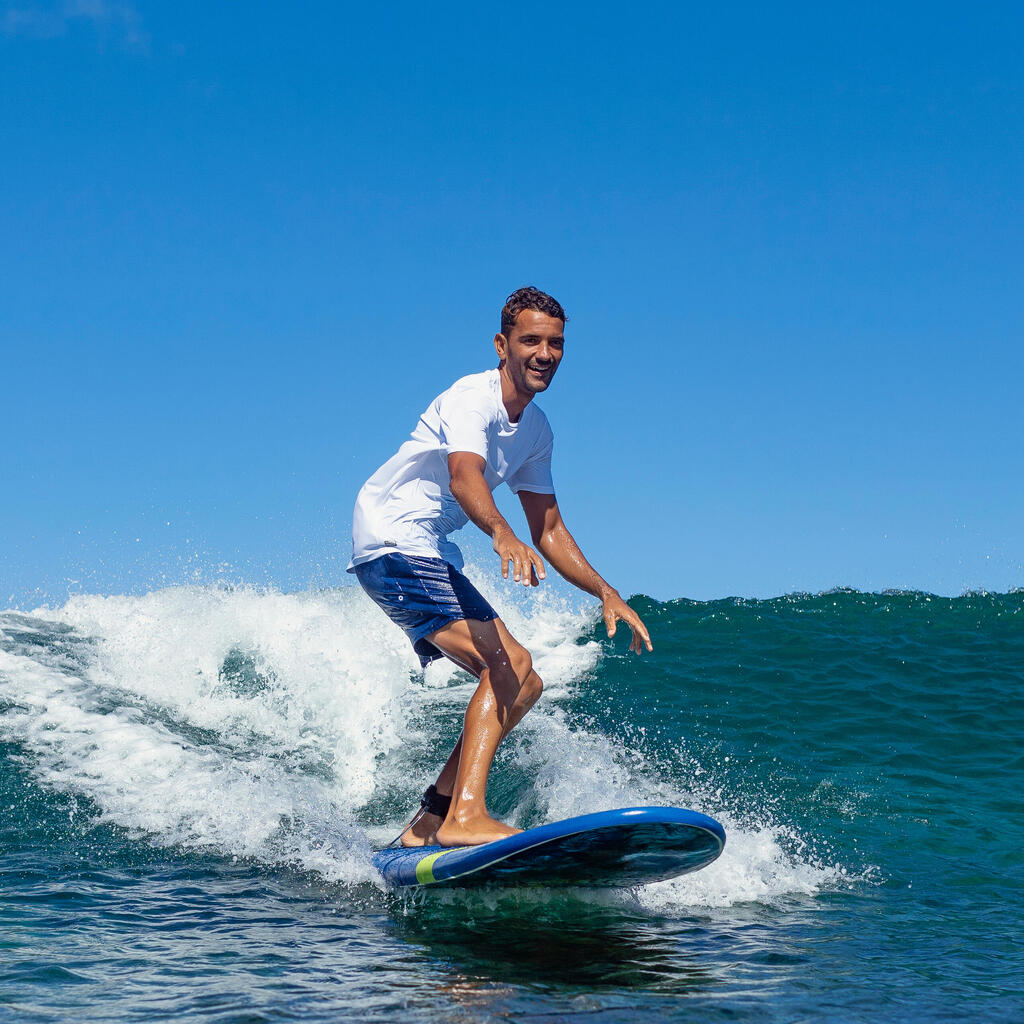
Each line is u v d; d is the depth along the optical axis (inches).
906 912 137.3
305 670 290.2
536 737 237.5
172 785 201.3
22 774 206.1
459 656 141.3
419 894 136.5
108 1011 89.4
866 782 225.0
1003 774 233.5
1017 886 153.4
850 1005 95.7
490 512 126.5
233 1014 88.5
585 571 150.1
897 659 341.4
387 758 242.4
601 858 122.3
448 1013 89.7
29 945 111.2
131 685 275.9
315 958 108.3
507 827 131.1
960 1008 95.7
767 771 231.8
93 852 161.8
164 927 121.0
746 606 416.8
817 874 158.1
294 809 189.3
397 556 140.7
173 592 351.9
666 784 215.8
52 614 338.0
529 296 137.5
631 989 98.7
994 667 333.7
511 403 140.4
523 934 119.4
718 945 117.2
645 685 312.7
